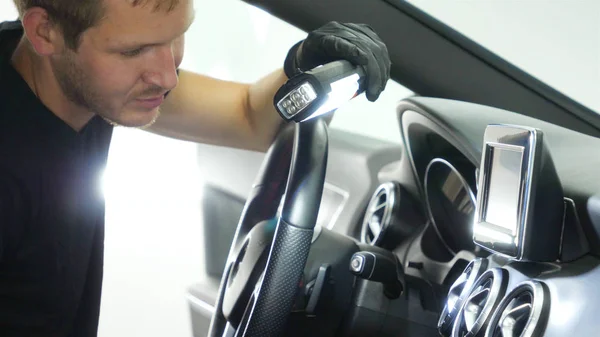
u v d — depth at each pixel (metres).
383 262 1.40
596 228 1.11
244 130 1.71
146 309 2.74
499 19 2.25
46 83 1.23
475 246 1.57
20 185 1.25
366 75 1.20
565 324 1.04
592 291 1.05
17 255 1.30
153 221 2.98
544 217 1.13
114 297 2.77
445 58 1.96
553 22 2.22
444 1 2.27
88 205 1.37
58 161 1.28
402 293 1.48
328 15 1.90
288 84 1.07
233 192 2.40
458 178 1.59
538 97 2.00
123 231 2.93
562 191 1.14
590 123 2.01
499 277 1.17
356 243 1.50
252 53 2.70
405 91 2.54
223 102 1.69
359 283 1.45
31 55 1.23
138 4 1.06
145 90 1.14
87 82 1.13
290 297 1.21
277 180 1.48
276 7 1.89
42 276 1.33
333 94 1.11
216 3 2.69
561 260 1.15
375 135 2.56
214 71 2.73
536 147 1.12
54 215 1.30
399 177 1.79
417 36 1.94
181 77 1.69
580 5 2.19
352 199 2.03
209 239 2.44
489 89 1.98
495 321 1.13
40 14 1.11
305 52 1.27
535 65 2.22
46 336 1.38
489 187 1.22
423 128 1.59
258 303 1.21
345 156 2.10
